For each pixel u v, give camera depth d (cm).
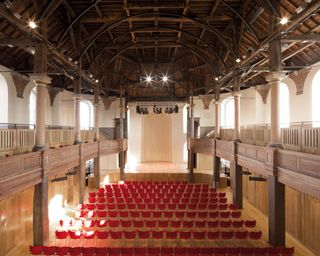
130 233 1254
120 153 2711
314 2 993
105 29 1761
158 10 1745
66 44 1927
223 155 2120
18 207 1351
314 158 909
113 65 2877
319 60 1678
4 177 921
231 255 1064
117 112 3153
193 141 2711
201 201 1898
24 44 1234
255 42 1794
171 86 3244
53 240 1316
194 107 3127
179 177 2731
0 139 1070
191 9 1738
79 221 1432
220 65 2273
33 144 1377
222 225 1424
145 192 2111
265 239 1341
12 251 1255
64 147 1543
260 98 2439
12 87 1802
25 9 1395
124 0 1572
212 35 2142
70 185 2083
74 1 1586
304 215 1343
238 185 1853
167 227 1464
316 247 1238
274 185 1207
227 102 2964
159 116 3512
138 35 2234
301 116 1864
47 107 2414
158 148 3547
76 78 1823
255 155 1462
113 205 1733
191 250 1070
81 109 3031
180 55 2817
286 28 1151
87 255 1073
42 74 1238
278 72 1217
